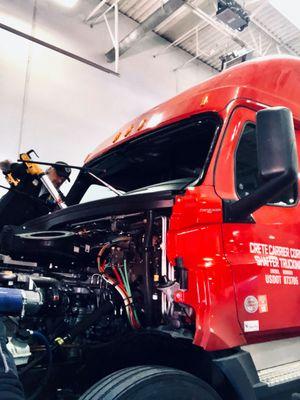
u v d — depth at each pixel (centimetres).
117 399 162
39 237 251
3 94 701
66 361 239
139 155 307
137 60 931
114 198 231
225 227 210
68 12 838
